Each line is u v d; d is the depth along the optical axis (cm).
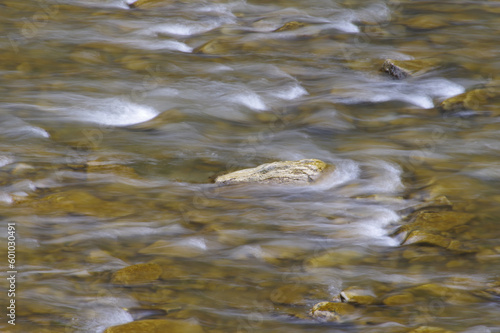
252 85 3159
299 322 1420
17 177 2158
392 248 1786
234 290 1557
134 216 1936
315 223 1925
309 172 2206
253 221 1927
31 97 2877
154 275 1608
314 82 3275
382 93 3122
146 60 3453
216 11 4462
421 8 4547
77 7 4397
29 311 1428
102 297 1502
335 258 1722
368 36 4006
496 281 1589
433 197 2092
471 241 1812
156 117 2741
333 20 4291
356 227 1902
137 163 2319
